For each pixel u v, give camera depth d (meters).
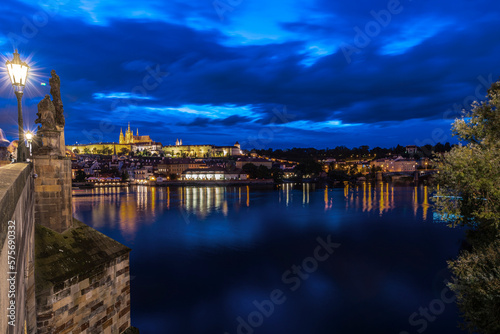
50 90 23.22
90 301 19.66
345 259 62.56
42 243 19.14
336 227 92.38
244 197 176.88
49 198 21.02
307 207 132.50
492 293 16.03
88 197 180.00
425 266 57.75
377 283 50.47
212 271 56.47
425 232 83.69
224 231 88.94
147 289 48.59
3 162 17.19
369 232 85.31
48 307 16.84
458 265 18.66
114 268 21.83
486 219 18.48
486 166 17.44
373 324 38.16
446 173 19.69
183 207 137.12
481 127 19.23
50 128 21.55
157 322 38.88
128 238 80.62
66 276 17.97
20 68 13.57
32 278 11.26
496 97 19.02
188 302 43.97
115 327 21.70
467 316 18.42
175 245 73.75
